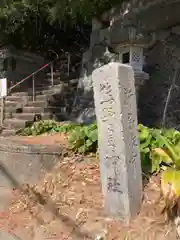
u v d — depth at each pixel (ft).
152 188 10.25
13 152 14.48
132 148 9.38
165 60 24.43
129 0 27.07
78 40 50.26
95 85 9.46
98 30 30.76
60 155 13.83
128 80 9.18
